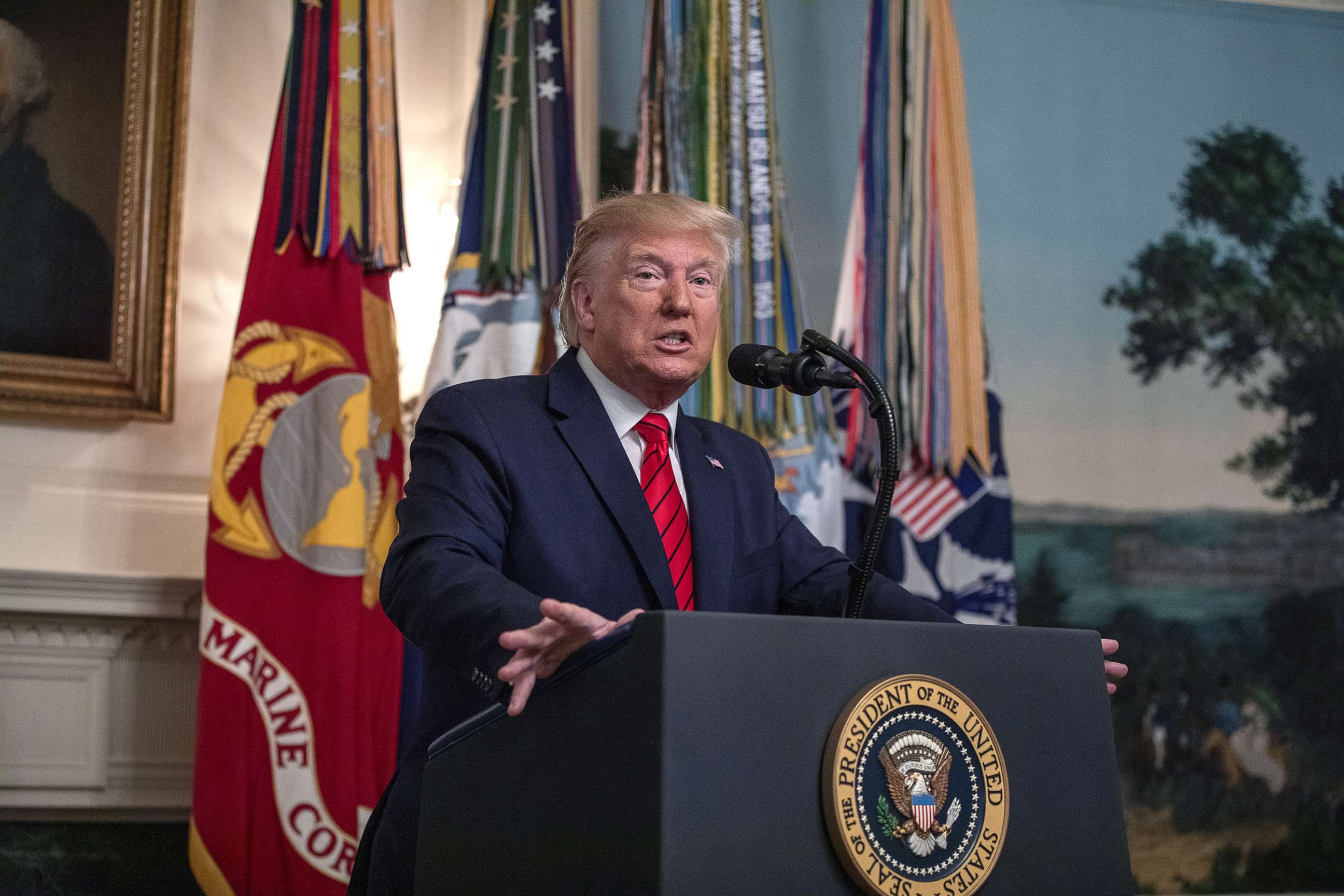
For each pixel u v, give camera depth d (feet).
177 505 13.29
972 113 17.24
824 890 3.49
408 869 5.04
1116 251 17.34
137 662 12.72
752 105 13.58
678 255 5.83
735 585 5.74
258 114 14.21
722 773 3.42
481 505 5.17
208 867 10.94
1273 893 16.10
